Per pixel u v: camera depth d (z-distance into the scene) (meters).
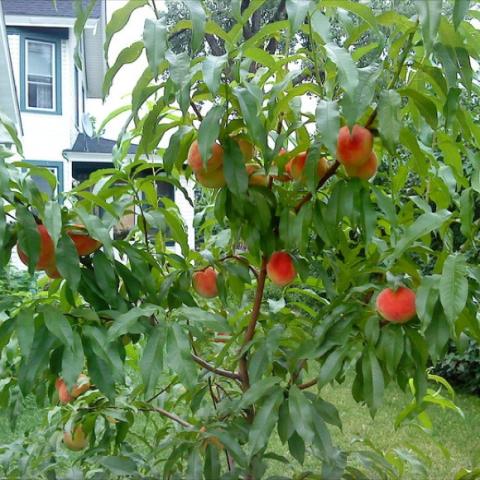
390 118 1.08
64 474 1.54
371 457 1.48
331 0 1.11
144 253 1.37
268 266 1.41
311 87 1.23
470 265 1.17
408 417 1.43
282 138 1.22
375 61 1.20
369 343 1.22
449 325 1.13
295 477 1.46
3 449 1.67
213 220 1.78
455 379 5.29
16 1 10.95
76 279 1.14
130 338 1.43
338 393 4.84
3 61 9.01
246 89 1.14
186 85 1.08
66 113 11.44
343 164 1.21
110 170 1.41
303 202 1.34
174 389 1.92
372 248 1.45
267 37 1.32
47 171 1.22
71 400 1.64
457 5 0.96
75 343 1.10
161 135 1.37
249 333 1.50
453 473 2.23
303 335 1.57
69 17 10.88
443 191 1.44
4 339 1.14
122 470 1.45
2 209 1.04
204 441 1.42
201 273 1.55
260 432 1.18
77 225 1.26
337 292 1.42
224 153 1.23
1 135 1.25
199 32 1.04
